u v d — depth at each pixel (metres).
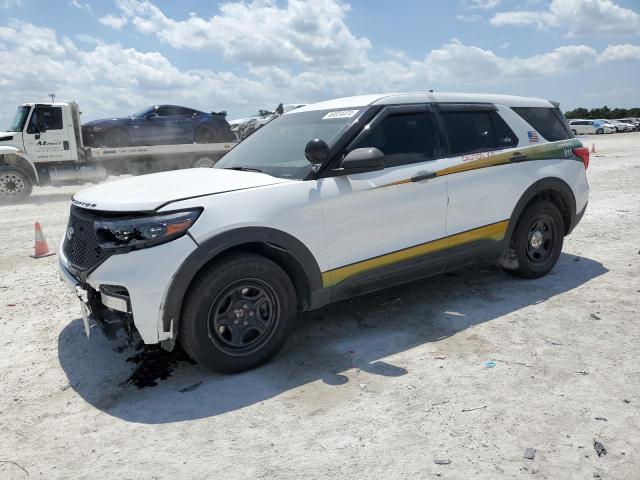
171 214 3.24
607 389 3.16
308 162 3.87
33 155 13.80
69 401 3.32
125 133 15.24
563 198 5.27
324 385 3.37
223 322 3.46
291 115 4.77
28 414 3.18
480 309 4.52
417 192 4.15
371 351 3.82
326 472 2.53
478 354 3.69
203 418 3.05
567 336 3.91
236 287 3.43
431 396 3.17
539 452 2.61
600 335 3.91
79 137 14.42
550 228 5.21
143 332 3.22
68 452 2.79
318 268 3.74
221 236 3.30
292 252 3.59
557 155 5.17
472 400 3.10
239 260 3.39
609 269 5.48
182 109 16.27
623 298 4.64
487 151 4.64
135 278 3.17
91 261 3.38
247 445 2.77
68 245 3.75
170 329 3.26
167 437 2.88
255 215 3.44
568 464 2.52
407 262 4.19
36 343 4.22
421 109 4.37
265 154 4.29
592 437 2.71
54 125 13.93
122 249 3.22
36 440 2.91
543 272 5.21
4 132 13.80
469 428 2.83
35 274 6.26
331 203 3.74
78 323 4.62
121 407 3.22
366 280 4.01
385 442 2.74
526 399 3.08
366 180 3.91
